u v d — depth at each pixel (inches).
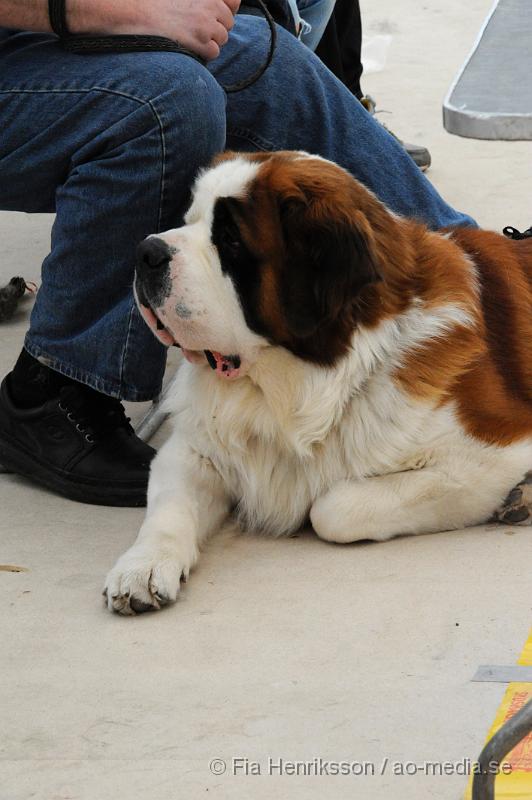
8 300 391.9
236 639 204.2
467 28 768.9
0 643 208.2
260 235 223.9
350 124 312.7
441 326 242.2
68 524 260.4
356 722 176.6
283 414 241.3
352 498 238.8
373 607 211.8
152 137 253.1
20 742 178.4
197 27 265.1
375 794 160.2
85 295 263.4
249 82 288.5
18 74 262.7
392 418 239.8
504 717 173.5
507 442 243.9
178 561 223.3
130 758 172.4
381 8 832.9
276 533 255.3
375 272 220.8
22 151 265.0
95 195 256.8
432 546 238.2
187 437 256.7
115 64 256.5
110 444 274.5
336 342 232.7
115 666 198.2
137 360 261.9
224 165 234.5
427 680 186.4
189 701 185.8
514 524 246.7
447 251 253.3
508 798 154.6
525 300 264.2
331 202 223.6
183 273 223.5
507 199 471.2
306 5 376.8
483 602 210.7
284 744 172.6
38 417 274.5
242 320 228.5
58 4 256.7
